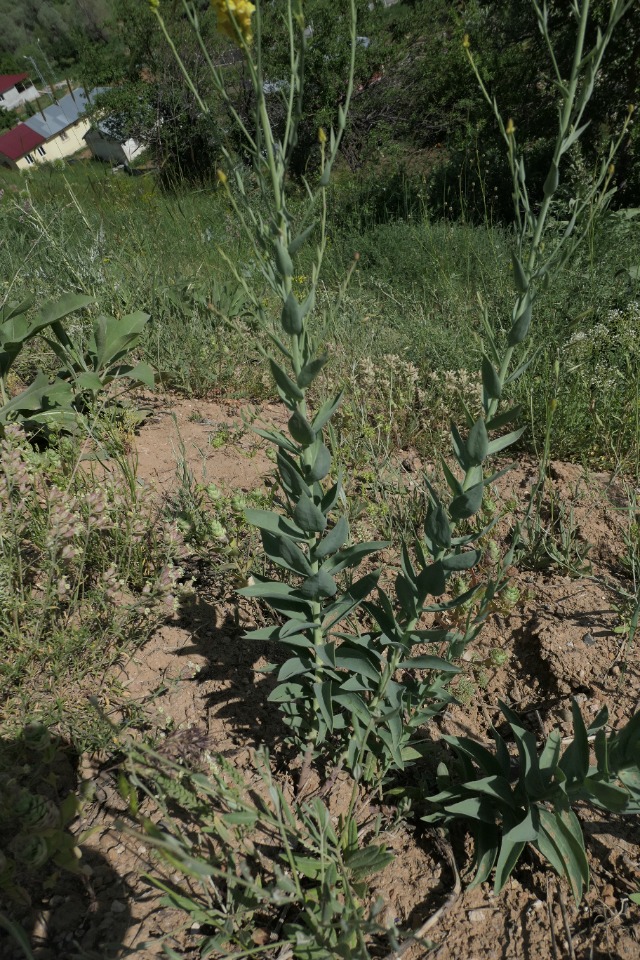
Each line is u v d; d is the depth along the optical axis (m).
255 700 2.17
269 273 1.28
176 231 6.47
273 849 1.76
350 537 2.75
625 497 3.10
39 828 1.51
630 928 1.59
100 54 16.62
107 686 2.12
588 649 2.33
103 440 3.27
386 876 1.74
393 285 6.39
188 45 6.52
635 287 4.67
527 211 1.33
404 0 20.47
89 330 4.11
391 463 3.30
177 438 3.58
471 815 1.70
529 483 3.25
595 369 3.85
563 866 1.55
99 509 2.31
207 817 1.62
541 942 1.58
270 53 11.66
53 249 4.77
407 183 9.93
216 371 4.21
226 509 2.61
